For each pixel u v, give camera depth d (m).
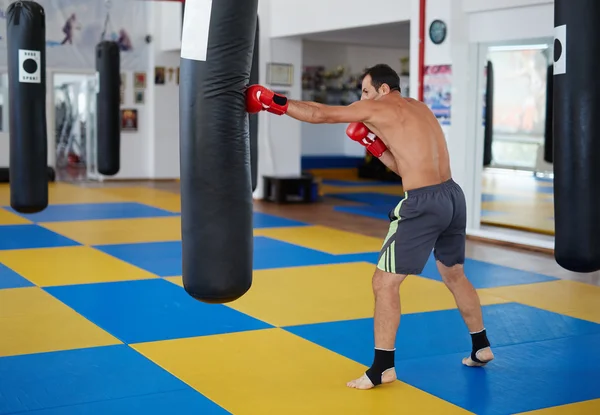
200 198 3.02
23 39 5.72
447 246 3.85
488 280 6.27
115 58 7.85
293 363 4.04
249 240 3.14
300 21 10.60
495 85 11.74
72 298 5.39
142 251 7.27
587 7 3.05
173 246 7.57
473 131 8.47
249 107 3.10
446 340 4.48
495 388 3.70
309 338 4.50
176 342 4.38
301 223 9.41
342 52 16.98
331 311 5.14
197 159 3.00
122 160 14.68
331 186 14.10
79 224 8.93
